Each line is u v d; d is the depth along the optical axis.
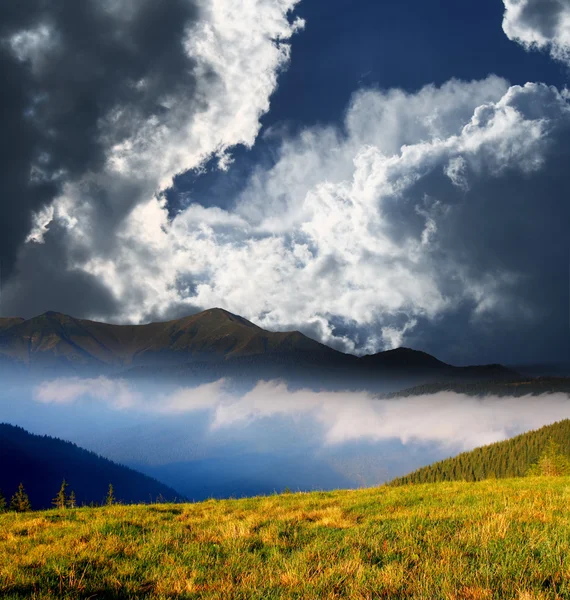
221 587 7.32
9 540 11.86
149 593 7.36
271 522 12.38
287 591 7.09
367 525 11.30
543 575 7.09
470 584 6.86
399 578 7.18
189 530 12.24
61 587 7.57
